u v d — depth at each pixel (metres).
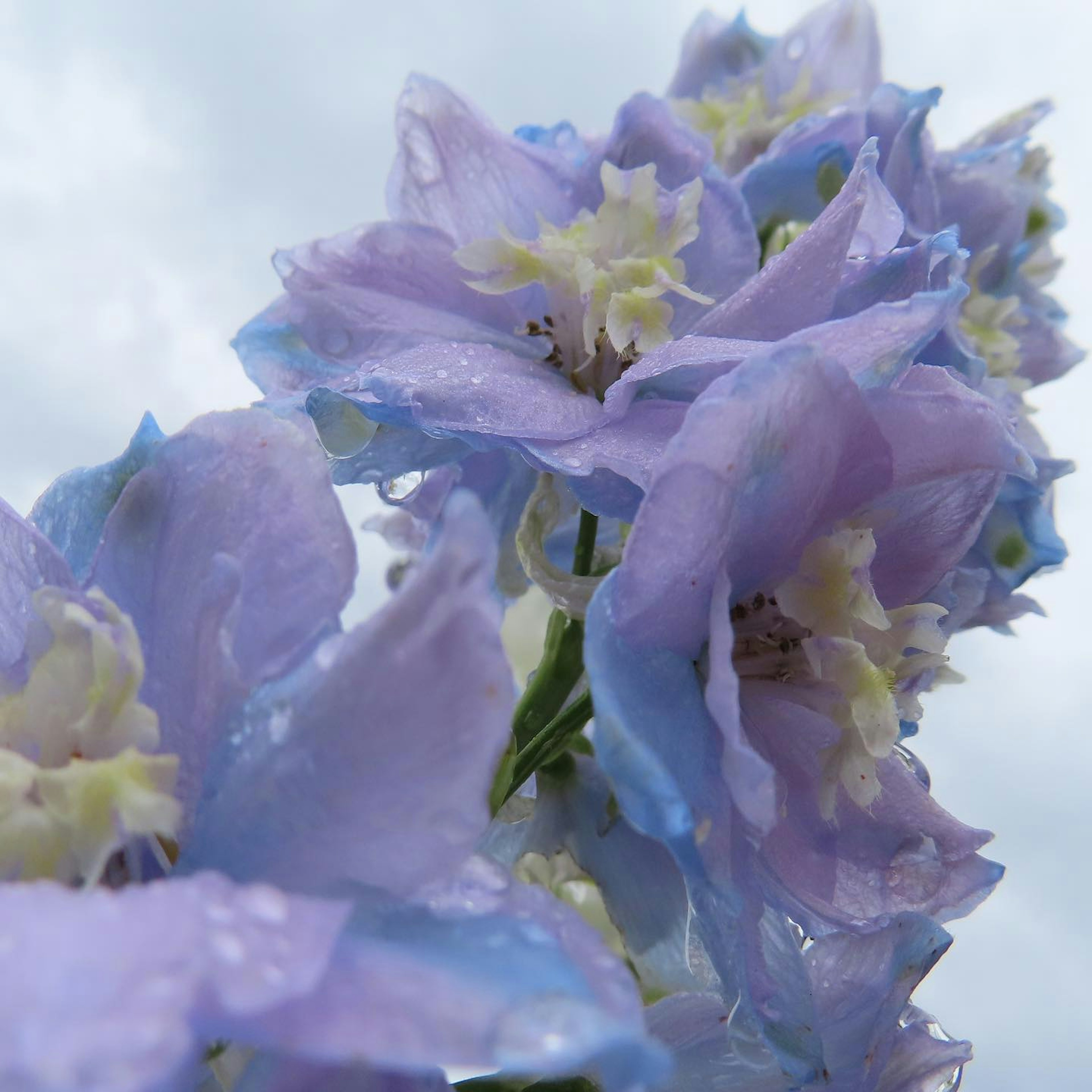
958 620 0.21
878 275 0.20
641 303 0.21
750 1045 0.19
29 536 0.18
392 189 0.22
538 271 0.21
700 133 0.24
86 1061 0.14
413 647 0.16
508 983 0.15
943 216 0.25
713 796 0.18
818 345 0.18
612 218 0.21
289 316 0.21
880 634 0.19
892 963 0.19
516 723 0.21
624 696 0.17
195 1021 0.15
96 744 0.17
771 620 0.19
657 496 0.17
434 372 0.20
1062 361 0.25
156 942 0.15
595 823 0.22
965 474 0.19
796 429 0.18
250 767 0.16
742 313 0.20
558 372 0.21
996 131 0.26
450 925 0.16
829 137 0.23
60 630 0.17
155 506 0.18
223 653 0.17
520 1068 0.14
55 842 0.16
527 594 0.24
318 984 0.15
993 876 0.19
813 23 0.27
